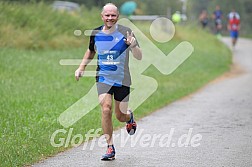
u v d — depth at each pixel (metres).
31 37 44.59
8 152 17.34
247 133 21.19
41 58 39.72
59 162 16.81
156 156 17.50
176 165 16.36
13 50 41.53
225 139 20.08
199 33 76.50
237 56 64.62
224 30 133.50
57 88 30.30
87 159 17.17
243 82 39.94
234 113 25.97
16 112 23.70
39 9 53.19
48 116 23.47
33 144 18.61
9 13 47.69
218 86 37.47
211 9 136.50
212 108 27.58
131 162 16.73
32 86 30.20
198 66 48.88
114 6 17.11
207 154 17.77
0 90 28.34
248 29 142.62
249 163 16.64
